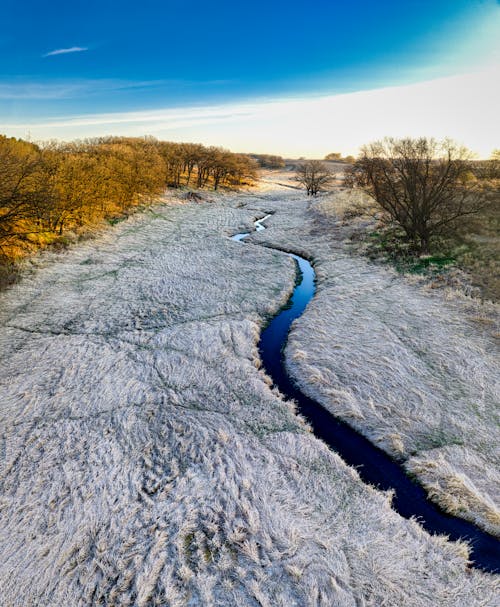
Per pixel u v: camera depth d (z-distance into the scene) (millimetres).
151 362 17500
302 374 17219
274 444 13156
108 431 13508
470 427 13695
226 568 9344
